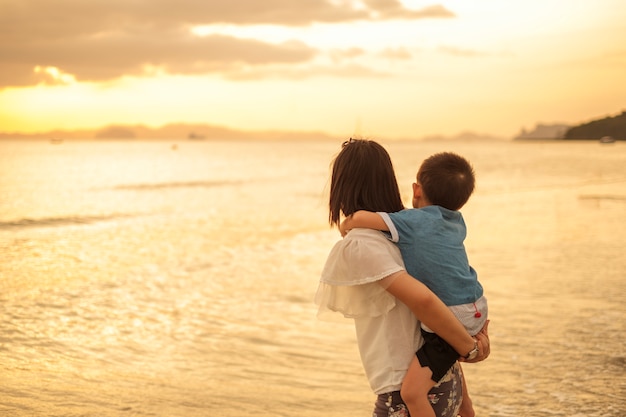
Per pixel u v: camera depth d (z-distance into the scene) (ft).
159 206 86.63
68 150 563.48
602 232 52.47
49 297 29.12
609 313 24.20
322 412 14.47
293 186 134.21
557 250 42.32
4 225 63.46
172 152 538.47
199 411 14.16
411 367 6.75
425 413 6.64
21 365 18.07
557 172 183.32
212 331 23.09
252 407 14.65
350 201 7.29
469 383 16.30
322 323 24.36
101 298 28.96
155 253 43.88
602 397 15.19
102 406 14.17
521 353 19.07
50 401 14.35
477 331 6.88
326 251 44.73
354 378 17.47
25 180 152.97
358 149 7.34
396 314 6.89
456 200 7.13
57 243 49.47
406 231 6.82
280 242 49.49
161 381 16.71
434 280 6.75
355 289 6.98
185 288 31.40
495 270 34.45
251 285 32.17
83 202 93.20
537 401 14.92
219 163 292.61
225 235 54.24
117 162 293.02
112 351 20.25
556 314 24.14
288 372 17.98
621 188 114.52
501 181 141.08
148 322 24.48
